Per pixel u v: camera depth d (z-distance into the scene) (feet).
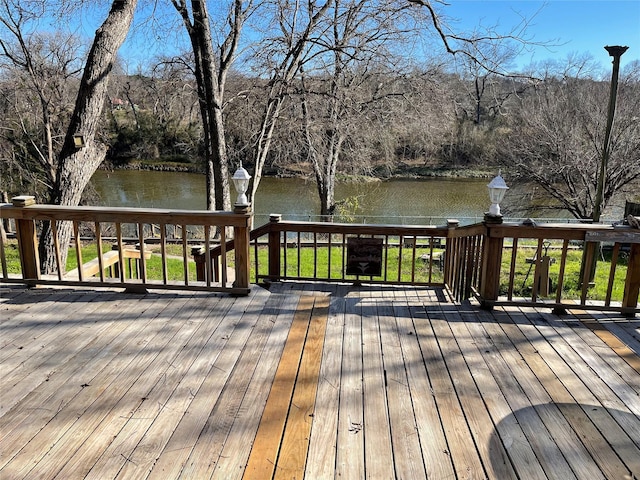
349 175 49.98
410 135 47.88
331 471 6.71
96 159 20.03
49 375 9.11
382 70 41.14
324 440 7.36
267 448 7.14
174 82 41.34
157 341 10.63
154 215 13.16
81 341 10.54
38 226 46.37
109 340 10.62
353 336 11.11
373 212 54.70
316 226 14.92
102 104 19.62
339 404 8.32
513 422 7.88
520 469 6.80
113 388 8.69
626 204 44.96
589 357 10.22
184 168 81.61
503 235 12.35
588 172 41.01
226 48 36.17
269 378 9.14
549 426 7.79
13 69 47.39
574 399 8.59
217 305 12.84
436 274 30.01
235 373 9.30
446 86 43.27
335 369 9.54
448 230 14.66
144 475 6.56
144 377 9.09
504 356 10.21
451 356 10.18
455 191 63.67
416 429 7.65
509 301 12.81
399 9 37.19
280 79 37.73
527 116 44.34
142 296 13.37
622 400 8.60
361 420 7.87
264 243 38.91
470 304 13.29
